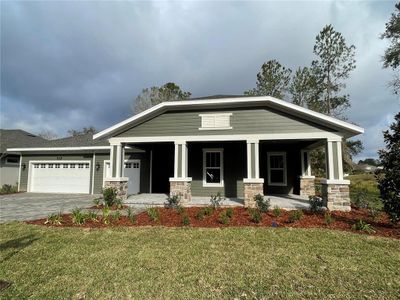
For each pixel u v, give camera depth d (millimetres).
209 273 3936
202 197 12383
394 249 4973
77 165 17312
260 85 24828
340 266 4172
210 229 6402
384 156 6691
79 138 20031
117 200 10016
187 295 3318
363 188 19328
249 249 4965
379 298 3207
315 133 9789
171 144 13234
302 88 23328
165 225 6895
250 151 10164
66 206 10781
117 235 5965
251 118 10367
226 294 3334
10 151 18109
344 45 22297
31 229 6562
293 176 13359
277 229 6340
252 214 7535
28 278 3824
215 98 11000
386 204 6586
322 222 7102
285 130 10055
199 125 10797
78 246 5227
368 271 3980
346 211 8812
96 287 3543
